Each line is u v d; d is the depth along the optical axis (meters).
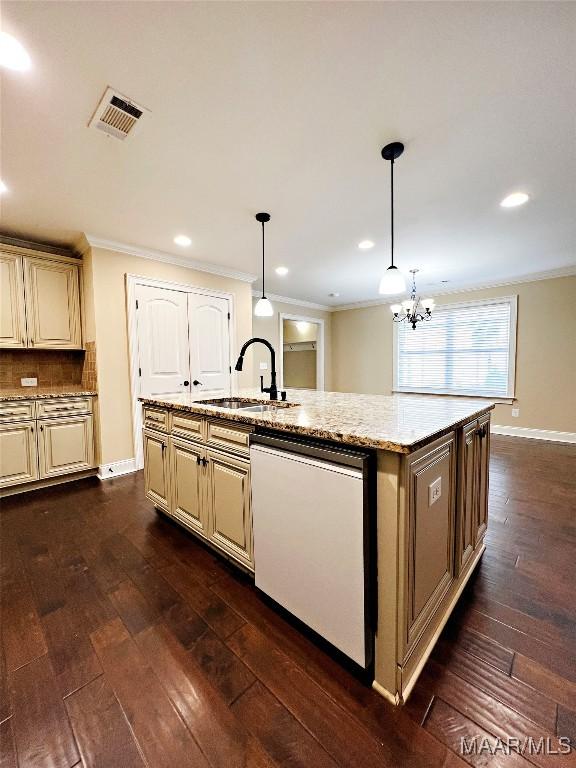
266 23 1.18
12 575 1.78
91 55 1.28
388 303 6.11
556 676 1.17
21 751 0.95
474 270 4.36
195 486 1.99
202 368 4.02
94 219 2.77
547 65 1.35
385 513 1.09
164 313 3.68
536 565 1.83
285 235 3.13
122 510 2.59
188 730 1.01
